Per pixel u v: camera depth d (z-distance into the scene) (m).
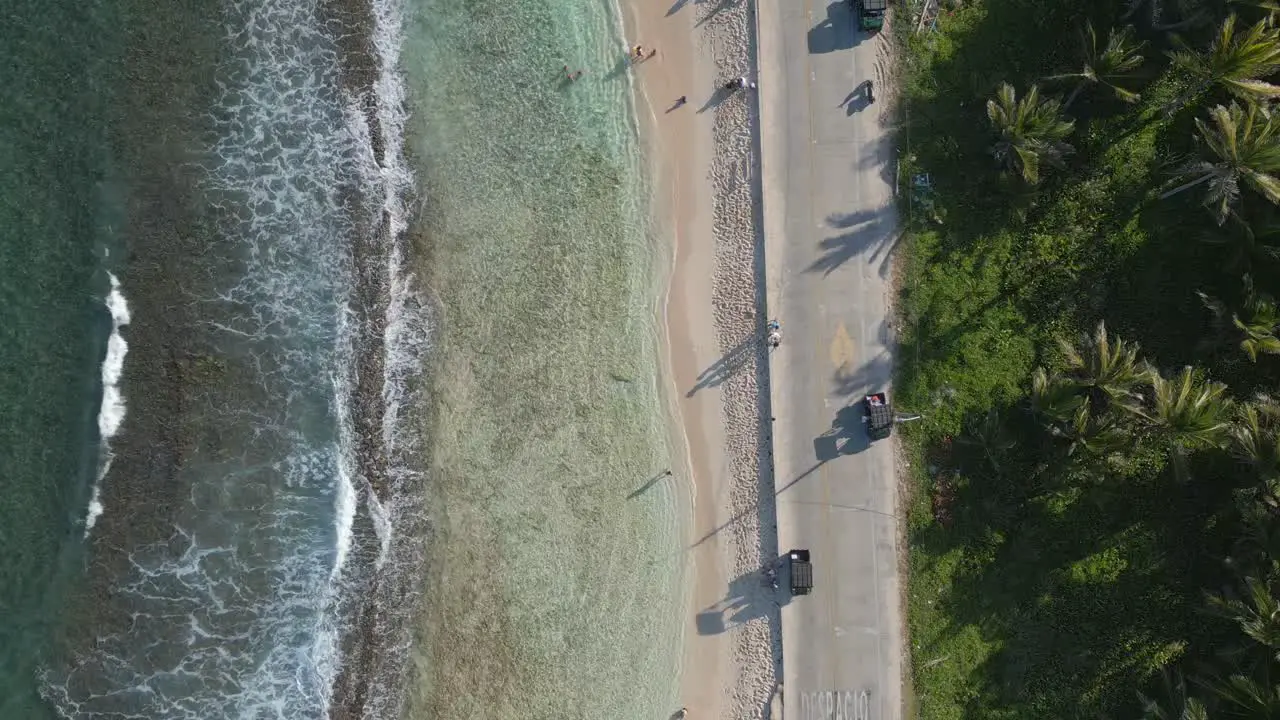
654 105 29.42
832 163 28.91
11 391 28.94
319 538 29.19
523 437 29.27
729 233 29.17
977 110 28.67
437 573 29.36
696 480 29.27
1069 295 28.77
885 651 28.67
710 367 29.23
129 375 29.06
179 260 29.14
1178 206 28.58
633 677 29.12
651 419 29.38
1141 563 28.72
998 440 27.97
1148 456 28.72
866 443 28.66
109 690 28.50
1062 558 28.78
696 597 29.16
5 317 29.06
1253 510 25.84
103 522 28.78
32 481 28.80
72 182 29.14
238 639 28.95
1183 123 28.66
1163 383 25.17
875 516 28.66
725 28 29.09
